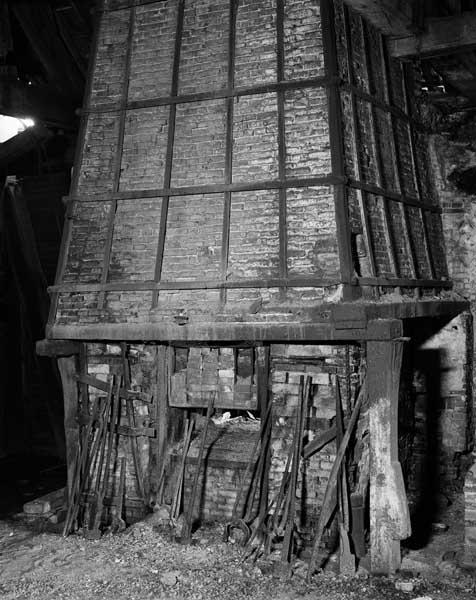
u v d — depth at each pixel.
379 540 6.35
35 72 10.70
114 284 7.30
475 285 8.98
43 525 7.88
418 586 6.12
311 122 6.69
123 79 7.62
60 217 11.38
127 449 7.73
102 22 7.84
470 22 7.54
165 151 7.32
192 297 7.00
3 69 9.19
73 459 7.83
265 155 6.85
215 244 6.97
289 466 6.94
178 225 7.16
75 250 7.61
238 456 7.25
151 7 7.61
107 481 7.52
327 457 6.85
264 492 6.93
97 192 7.56
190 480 7.45
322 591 6.04
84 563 6.74
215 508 7.34
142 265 7.27
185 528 7.01
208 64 7.24
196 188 7.05
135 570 6.52
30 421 11.77
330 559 6.63
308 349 6.89
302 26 6.83
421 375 9.00
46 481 10.09
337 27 6.89
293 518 6.52
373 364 6.35
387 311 6.62
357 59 7.20
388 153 7.61
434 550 7.05
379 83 7.62
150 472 7.64
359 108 7.07
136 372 7.71
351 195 6.68
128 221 7.40
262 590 6.08
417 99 8.60
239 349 7.16
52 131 11.23
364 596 5.94
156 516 7.42
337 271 6.44
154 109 7.43
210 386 7.23
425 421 8.91
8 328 11.71
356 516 6.57
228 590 6.08
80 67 10.22
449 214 9.05
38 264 11.28
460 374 8.91
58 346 7.61
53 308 7.63
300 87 6.73
